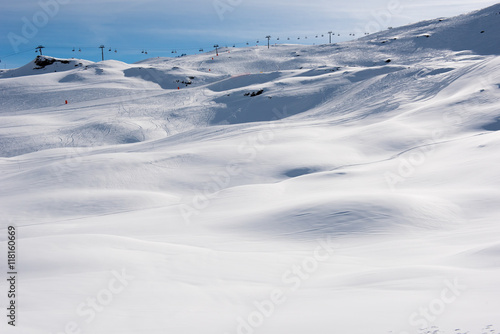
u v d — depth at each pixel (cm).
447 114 4103
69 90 10200
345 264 1099
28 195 2917
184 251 1214
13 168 4338
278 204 2058
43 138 6275
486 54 9269
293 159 3500
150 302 754
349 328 521
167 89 10475
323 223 1584
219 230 1694
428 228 1473
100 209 2636
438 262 955
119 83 10975
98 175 3259
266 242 1455
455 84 5266
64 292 793
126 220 2116
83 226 2028
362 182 2531
